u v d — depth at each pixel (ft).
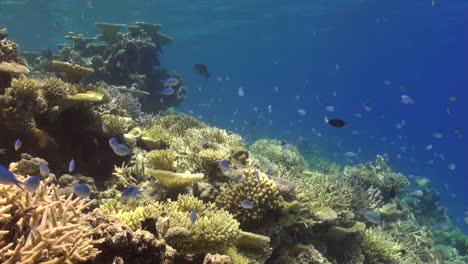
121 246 3.54
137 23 16.74
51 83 6.82
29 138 6.50
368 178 13.51
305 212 7.42
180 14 42.19
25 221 3.43
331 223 8.14
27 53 16.47
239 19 48.01
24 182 3.52
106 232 3.59
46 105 6.59
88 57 15.20
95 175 7.44
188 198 5.70
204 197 6.38
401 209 13.75
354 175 13.43
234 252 5.30
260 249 5.84
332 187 9.60
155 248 3.73
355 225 8.55
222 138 9.05
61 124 7.18
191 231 4.82
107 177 7.50
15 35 53.16
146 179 7.02
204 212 5.50
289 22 51.52
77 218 3.73
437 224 16.71
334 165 16.84
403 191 17.08
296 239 7.59
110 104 8.68
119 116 8.53
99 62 14.38
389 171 14.85
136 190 5.52
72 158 7.23
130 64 14.97
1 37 8.49
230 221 5.22
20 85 6.32
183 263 4.75
